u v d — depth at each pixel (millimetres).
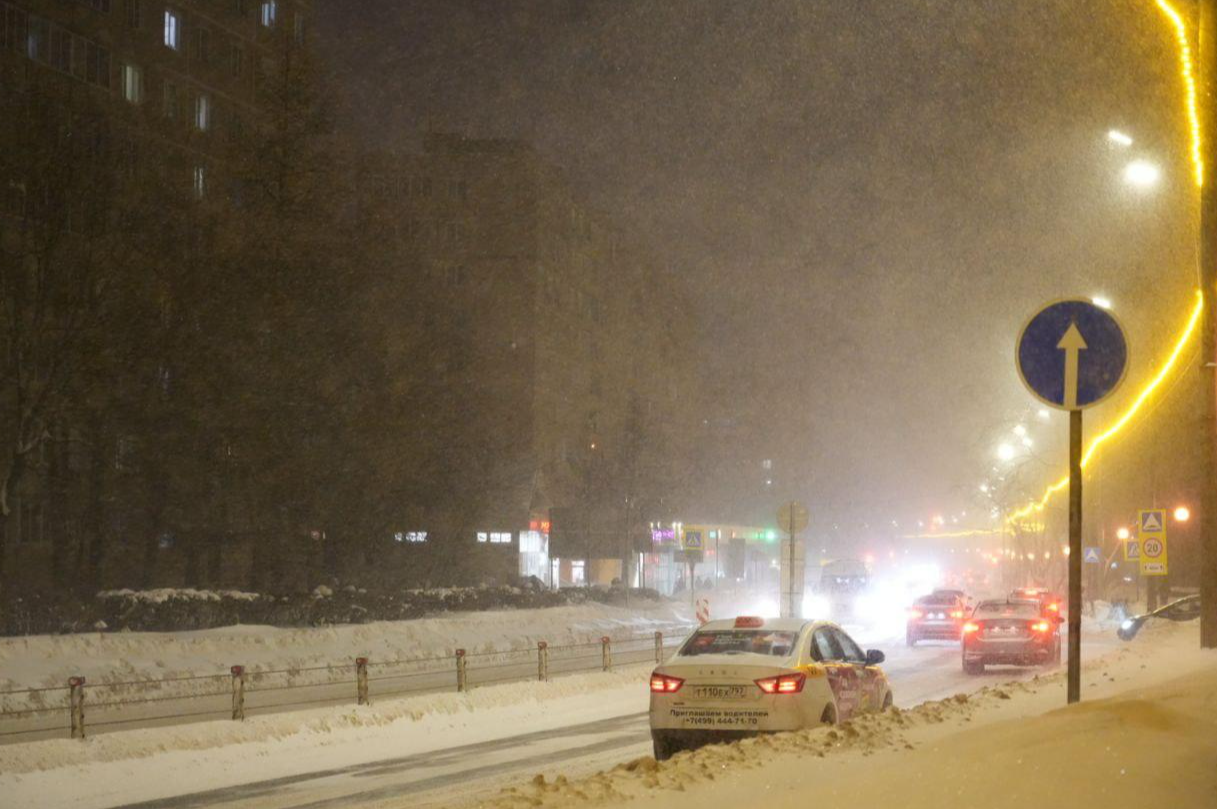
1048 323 10555
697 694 13883
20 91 39594
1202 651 26328
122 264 37562
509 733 19828
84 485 46844
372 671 32969
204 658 31125
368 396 43344
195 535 43344
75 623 32531
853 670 15625
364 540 45906
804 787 8406
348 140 42156
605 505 76500
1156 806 7090
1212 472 27281
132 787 15125
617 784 9109
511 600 53375
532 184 84438
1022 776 7926
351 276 41688
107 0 56938
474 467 53062
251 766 16750
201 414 39125
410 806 12523
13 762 16109
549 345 86688
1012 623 29766
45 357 37719
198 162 52688
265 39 66875
